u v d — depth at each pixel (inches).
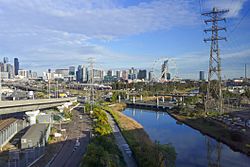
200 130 5605.3
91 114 6535.4
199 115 6929.1
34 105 5295.3
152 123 6688.0
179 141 4758.9
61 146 3567.9
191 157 3809.1
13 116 5585.6
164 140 4805.6
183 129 5866.1
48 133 4119.1
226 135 4894.2
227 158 3786.9
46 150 3380.9
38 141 3326.8
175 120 7194.9
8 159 2938.0
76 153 3243.1
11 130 3959.2
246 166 3449.8
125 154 3467.0
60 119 5556.1
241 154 3988.7
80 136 4156.0
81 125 5191.9
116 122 5915.4
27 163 2834.6
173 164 2903.5
